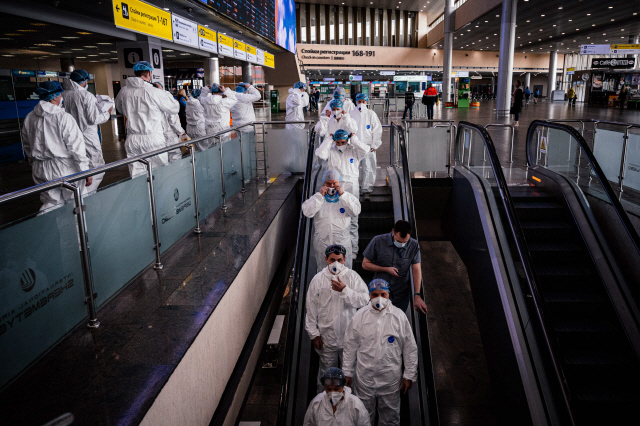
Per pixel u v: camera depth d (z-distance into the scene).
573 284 5.85
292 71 27.97
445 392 6.49
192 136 8.18
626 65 31.47
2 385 2.39
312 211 4.84
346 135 5.38
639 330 5.11
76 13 7.83
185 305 3.39
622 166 6.49
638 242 5.00
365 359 3.91
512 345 4.81
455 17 33.91
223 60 19.39
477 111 28.66
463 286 9.81
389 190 7.15
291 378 4.07
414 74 45.16
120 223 3.52
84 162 4.48
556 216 6.67
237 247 4.62
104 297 3.32
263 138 8.05
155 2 9.25
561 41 38.88
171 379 2.61
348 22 43.56
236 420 3.81
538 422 4.22
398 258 4.46
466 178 7.00
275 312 5.87
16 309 2.47
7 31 8.65
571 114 22.31
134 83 5.25
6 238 2.39
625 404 4.73
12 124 9.62
